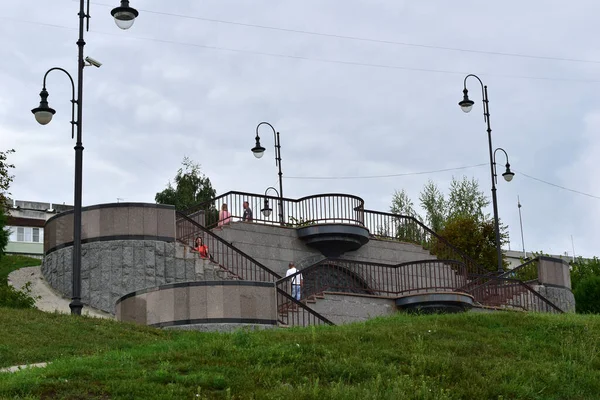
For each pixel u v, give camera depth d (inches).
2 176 1493.6
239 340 762.8
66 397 601.3
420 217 2522.1
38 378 626.2
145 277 1183.6
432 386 694.5
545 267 1482.5
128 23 1004.6
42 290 1222.9
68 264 1213.1
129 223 1198.9
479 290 1339.8
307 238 1445.6
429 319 934.4
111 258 1186.6
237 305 996.6
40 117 984.3
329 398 636.7
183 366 677.9
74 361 689.6
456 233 2064.5
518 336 890.7
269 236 1424.7
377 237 1514.5
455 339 847.7
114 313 1163.3
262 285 1013.8
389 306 1264.8
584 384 768.9
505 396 709.9
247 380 659.4
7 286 1039.6
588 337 896.9
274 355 722.8
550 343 872.9
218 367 681.6
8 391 598.2
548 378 760.3
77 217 973.2
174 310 997.2
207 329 983.6
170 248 1208.8
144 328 903.7
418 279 1435.8
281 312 1093.8
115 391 612.7
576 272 1847.9
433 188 2571.4
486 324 925.2
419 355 757.3
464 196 2536.9
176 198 2213.3
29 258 1456.7
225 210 1417.3
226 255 1321.4
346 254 1461.6
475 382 721.6
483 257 2038.6
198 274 1219.2
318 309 1205.1
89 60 1029.2
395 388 665.0
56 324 868.6
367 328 859.4
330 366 705.6
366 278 1378.0
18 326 842.2
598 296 1540.4
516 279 1378.0
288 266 1425.9
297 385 663.8
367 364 717.9
